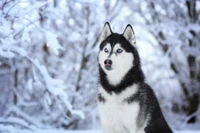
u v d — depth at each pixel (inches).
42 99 392.2
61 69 417.4
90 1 203.5
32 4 195.0
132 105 147.9
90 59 417.7
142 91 154.5
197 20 409.1
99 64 160.1
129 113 147.8
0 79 392.2
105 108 151.6
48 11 200.1
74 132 223.6
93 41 414.9
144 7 427.2
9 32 169.5
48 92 209.0
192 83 431.2
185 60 440.8
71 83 408.2
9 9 178.5
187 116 436.5
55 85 193.5
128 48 155.7
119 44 154.3
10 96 393.7
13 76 390.0
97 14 405.4
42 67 196.9
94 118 382.6
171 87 444.5
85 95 398.0
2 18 176.6
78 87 404.5
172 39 384.5
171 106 437.7
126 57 153.4
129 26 160.2
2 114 368.5
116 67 150.4
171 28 388.2
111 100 149.5
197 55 404.2
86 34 401.7
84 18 404.2
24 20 185.3
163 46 420.8
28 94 393.7
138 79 155.3
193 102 441.1
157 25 394.9
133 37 160.2
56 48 176.1
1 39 172.9
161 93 437.1
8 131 194.1
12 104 368.2
